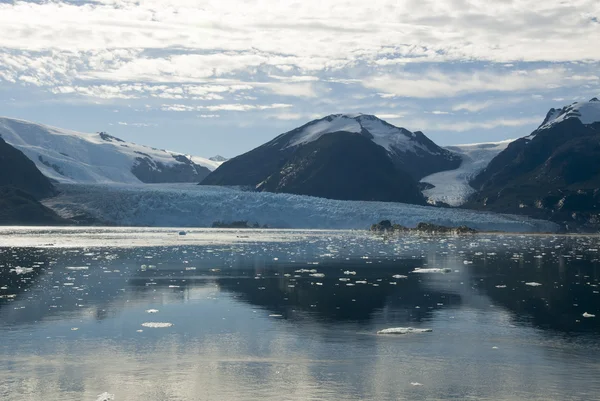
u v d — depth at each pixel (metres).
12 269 52.19
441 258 66.56
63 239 99.94
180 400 19.69
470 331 28.81
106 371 22.56
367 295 38.84
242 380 21.61
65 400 19.67
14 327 29.28
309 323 30.42
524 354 24.89
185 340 26.98
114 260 61.59
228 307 34.56
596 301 36.72
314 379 21.75
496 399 19.89
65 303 35.50
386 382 21.45
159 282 44.59
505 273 51.16
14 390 20.56
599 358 24.38
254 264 58.28
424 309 34.12
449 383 21.36
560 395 20.22
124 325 29.81
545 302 36.38
